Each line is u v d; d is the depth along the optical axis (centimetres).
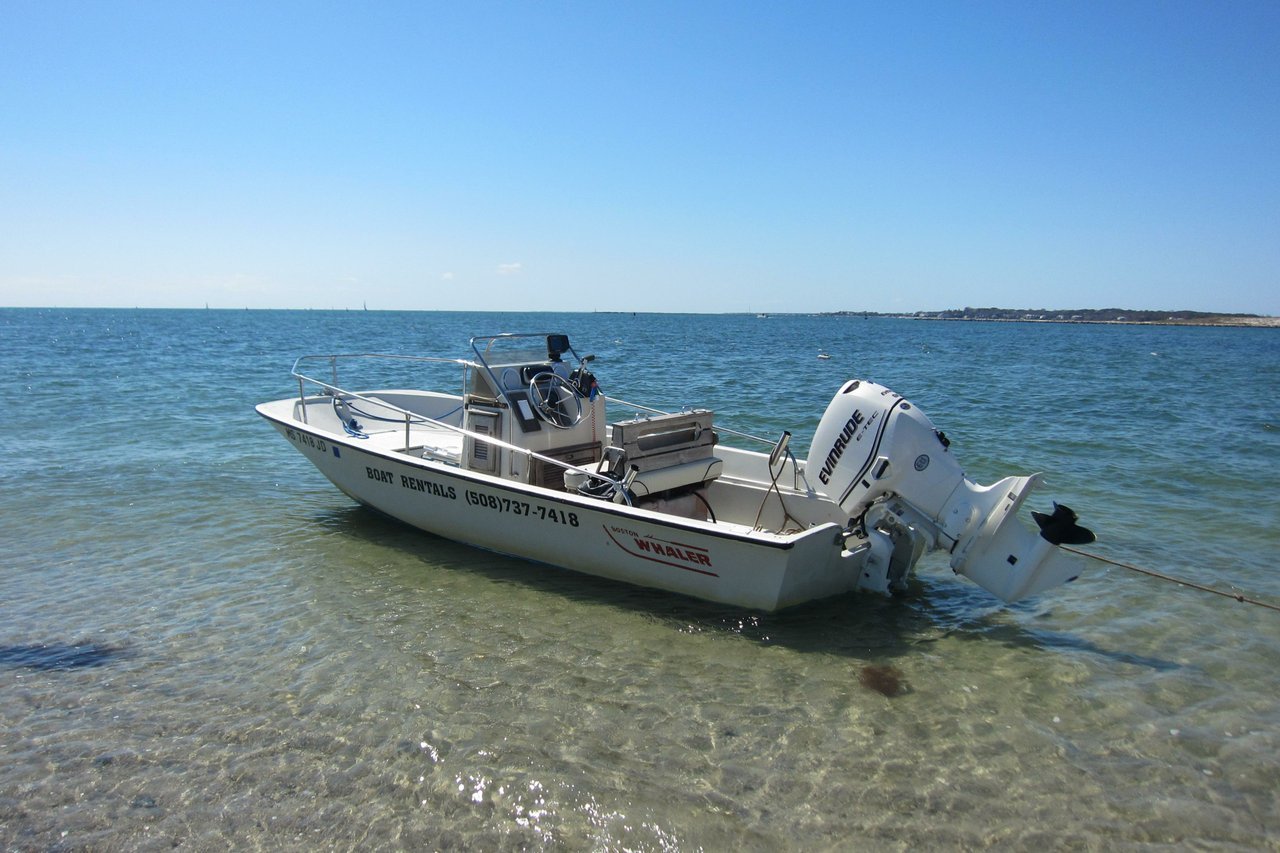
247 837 349
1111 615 593
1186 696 473
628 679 489
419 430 980
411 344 4312
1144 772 399
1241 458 1159
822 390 2033
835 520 668
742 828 356
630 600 612
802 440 1305
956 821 362
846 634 556
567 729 432
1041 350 4772
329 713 446
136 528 783
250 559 701
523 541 680
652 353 3766
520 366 735
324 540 753
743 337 6159
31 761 401
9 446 1162
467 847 344
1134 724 443
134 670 495
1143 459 1150
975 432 1384
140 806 369
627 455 633
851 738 427
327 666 502
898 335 7581
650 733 429
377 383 2188
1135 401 1870
